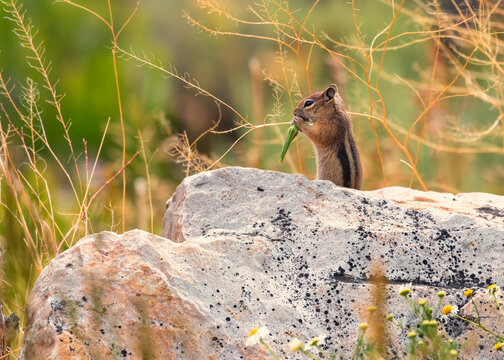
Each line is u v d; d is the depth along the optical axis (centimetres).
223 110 2233
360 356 593
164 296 632
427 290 686
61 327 600
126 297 626
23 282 952
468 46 1247
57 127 1789
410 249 726
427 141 1372
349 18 1989
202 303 640
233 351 621
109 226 1009
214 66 2297
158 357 608
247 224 756
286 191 790
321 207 775
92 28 2038
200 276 659
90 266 637
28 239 941
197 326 626
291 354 627
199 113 2214
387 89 1620
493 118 1474
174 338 618
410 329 643
